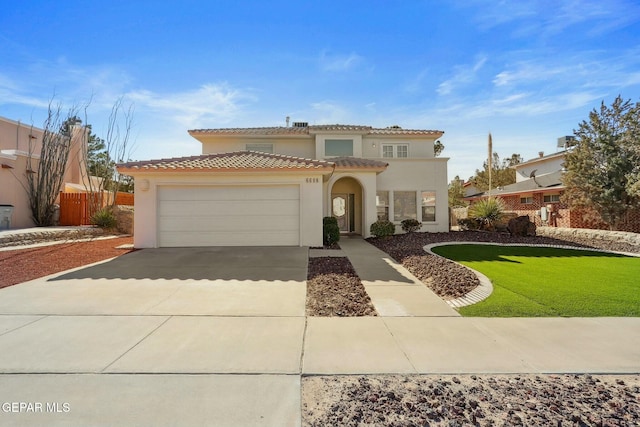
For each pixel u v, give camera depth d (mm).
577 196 18812
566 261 11750
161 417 3193
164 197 13906
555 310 6402
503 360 4367
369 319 5973
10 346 4742
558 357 4445
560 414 3242
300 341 4984
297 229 14172
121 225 20703
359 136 21359
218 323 5723
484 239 17484
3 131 21625
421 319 5969
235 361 4328
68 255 12141
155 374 3988
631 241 15016
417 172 20703
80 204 20922
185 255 12133
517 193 26156
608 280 8844
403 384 3812
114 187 25266
